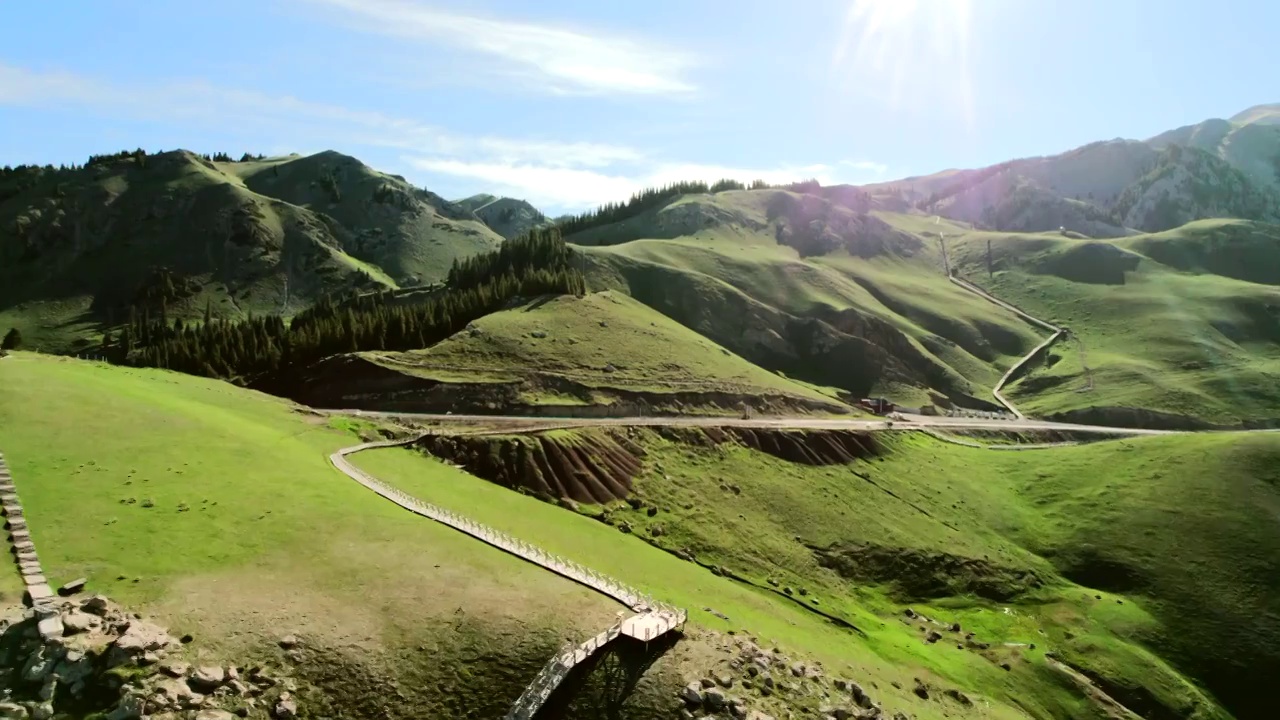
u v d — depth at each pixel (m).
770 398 135.12
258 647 36.34
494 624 41.50
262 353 138.38
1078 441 157.62
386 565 45.44
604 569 56.75
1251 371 194.62
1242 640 84.19
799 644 54.59
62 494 46.72
